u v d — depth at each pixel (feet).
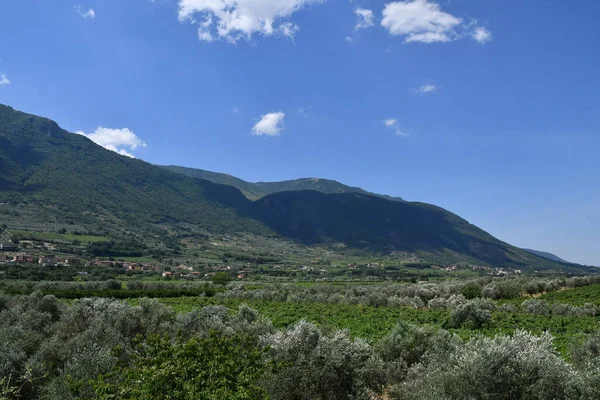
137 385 28.30
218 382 28.53
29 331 52.54
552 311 147.13
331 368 37.65
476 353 31.89
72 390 32.37
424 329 58.80
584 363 37.27
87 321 61.31
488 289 205.77
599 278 256.32
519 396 30.22
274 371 34.88
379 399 41.57
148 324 62.39
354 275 485.15
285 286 273.54
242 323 67.77
